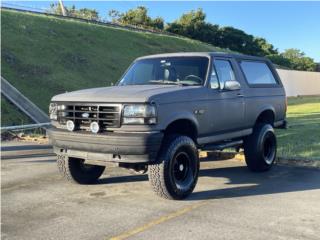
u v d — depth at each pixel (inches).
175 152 251.1
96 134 243.9
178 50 2174.0
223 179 321.4
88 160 257.1
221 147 312.7
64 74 1140.5
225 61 314.8
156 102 241.0
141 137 233.8
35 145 490.3
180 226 213.2
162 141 253.9
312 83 2669.8
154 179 250.7
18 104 757.3
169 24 3700.8
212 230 207.2
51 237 199.3
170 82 291.7
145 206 247.8
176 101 254.8
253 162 341.7
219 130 297.1
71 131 255.1
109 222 219.8
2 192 280.2
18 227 213.0
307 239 195.8
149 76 303.3
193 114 267.6
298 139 510.9
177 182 257.4
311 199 263.4
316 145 461.1
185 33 3666.3
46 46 1285.7
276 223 217.5
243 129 325.1
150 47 1953.7
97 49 1520.7
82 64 1298.0
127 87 274.7
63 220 223.3
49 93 957.8
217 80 296.8
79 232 205.6
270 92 359.6
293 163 376.2
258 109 340.2
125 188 289.9
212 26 3880.4
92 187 293.6
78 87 1086.4
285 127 392.2
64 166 290.4
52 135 265.7
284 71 2375.7
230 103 304.2
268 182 311.4
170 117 248.8
